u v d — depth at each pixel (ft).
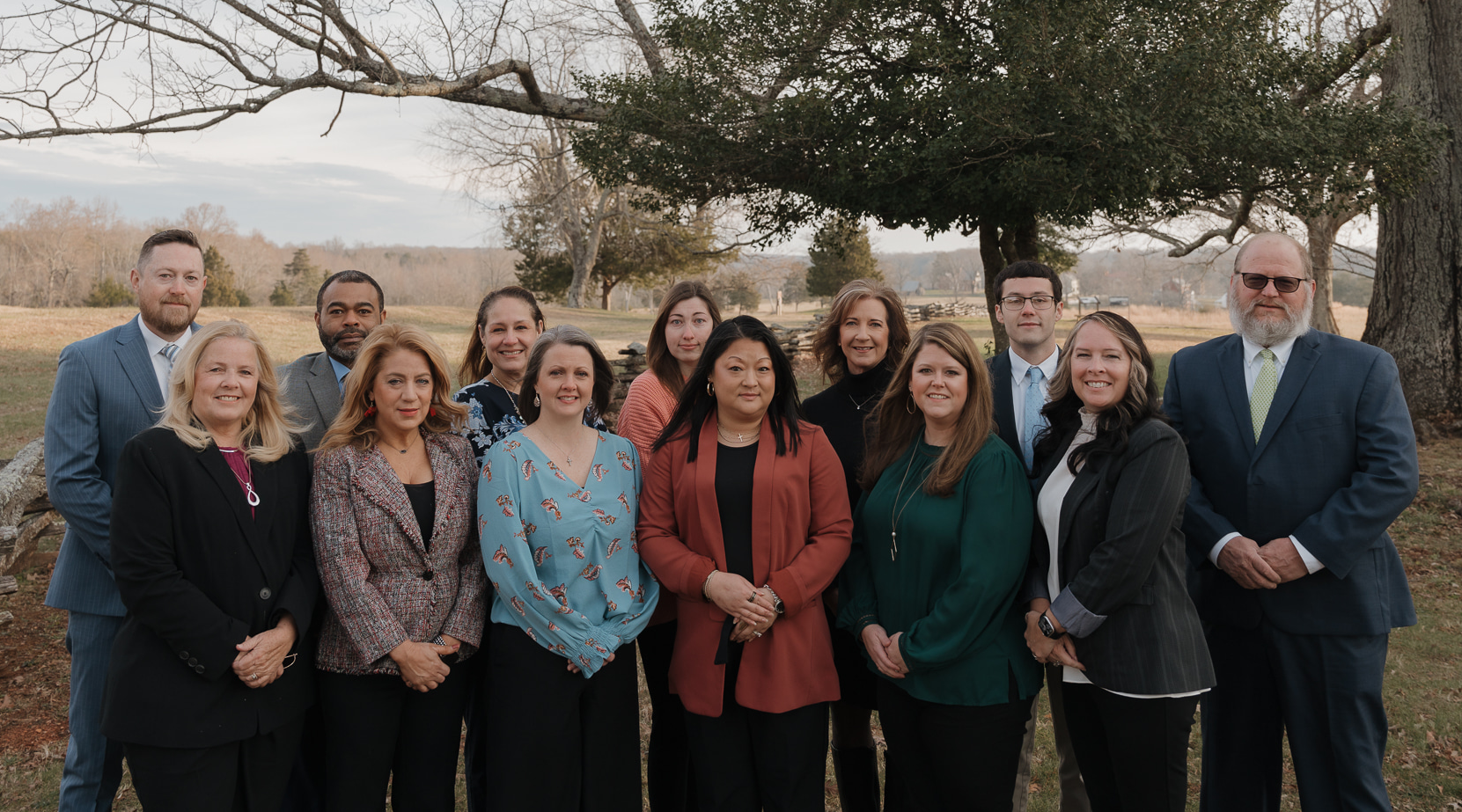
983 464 8.03
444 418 8.87
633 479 9.04
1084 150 32.14
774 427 8.57
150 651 7.33
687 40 38.09
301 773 9.11
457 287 277.03
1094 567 7.47
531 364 8.82
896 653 8.05
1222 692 9.00
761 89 38.86
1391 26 36.11
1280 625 8.38
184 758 7.24
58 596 9.11
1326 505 8.18
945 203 35.91
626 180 40.50
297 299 237.45
